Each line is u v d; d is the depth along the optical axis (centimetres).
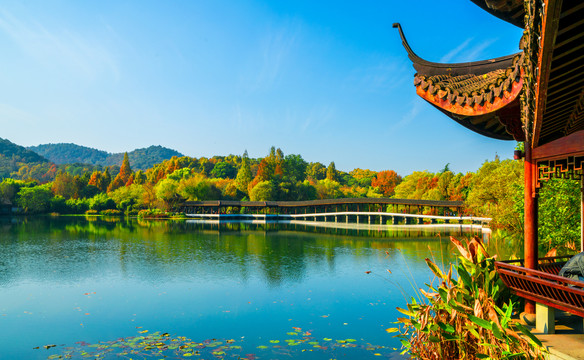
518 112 619
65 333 1087
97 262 2391
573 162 623
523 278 632
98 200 9606
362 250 2970
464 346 648
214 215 7875
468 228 5106
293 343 995
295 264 2319
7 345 988
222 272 2066
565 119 490
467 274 698
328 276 1942
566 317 707
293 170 14150
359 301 1441
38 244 3328
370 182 14438
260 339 1029
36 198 9212
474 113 587
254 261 2436
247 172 11150
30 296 1539
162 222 6812
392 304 1395
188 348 966
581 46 267
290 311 1309
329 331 1096
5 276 1950
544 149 671
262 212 8956
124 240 3688
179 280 1861
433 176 8250
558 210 1797
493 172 3631
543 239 1920
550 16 204
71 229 4981
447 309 669
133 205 9306
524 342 570
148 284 1767
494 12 629
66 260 2469
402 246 3225
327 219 8638
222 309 1340
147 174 15425
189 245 3306
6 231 4619
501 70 691
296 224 6575
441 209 6838
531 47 272
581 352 551
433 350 696
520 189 2506
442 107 641
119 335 1069
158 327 1141
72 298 1509
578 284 521
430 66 705
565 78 330
